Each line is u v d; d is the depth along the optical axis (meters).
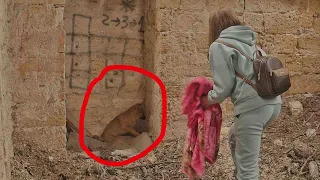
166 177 4.91
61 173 4.80
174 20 5.30
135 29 5.78
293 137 5.51
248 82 3.58
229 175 4.91
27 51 4.77
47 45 4.82
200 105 3.82
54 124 4.95
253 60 3.60
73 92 5.63
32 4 4.71
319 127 5.66
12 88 4.77
